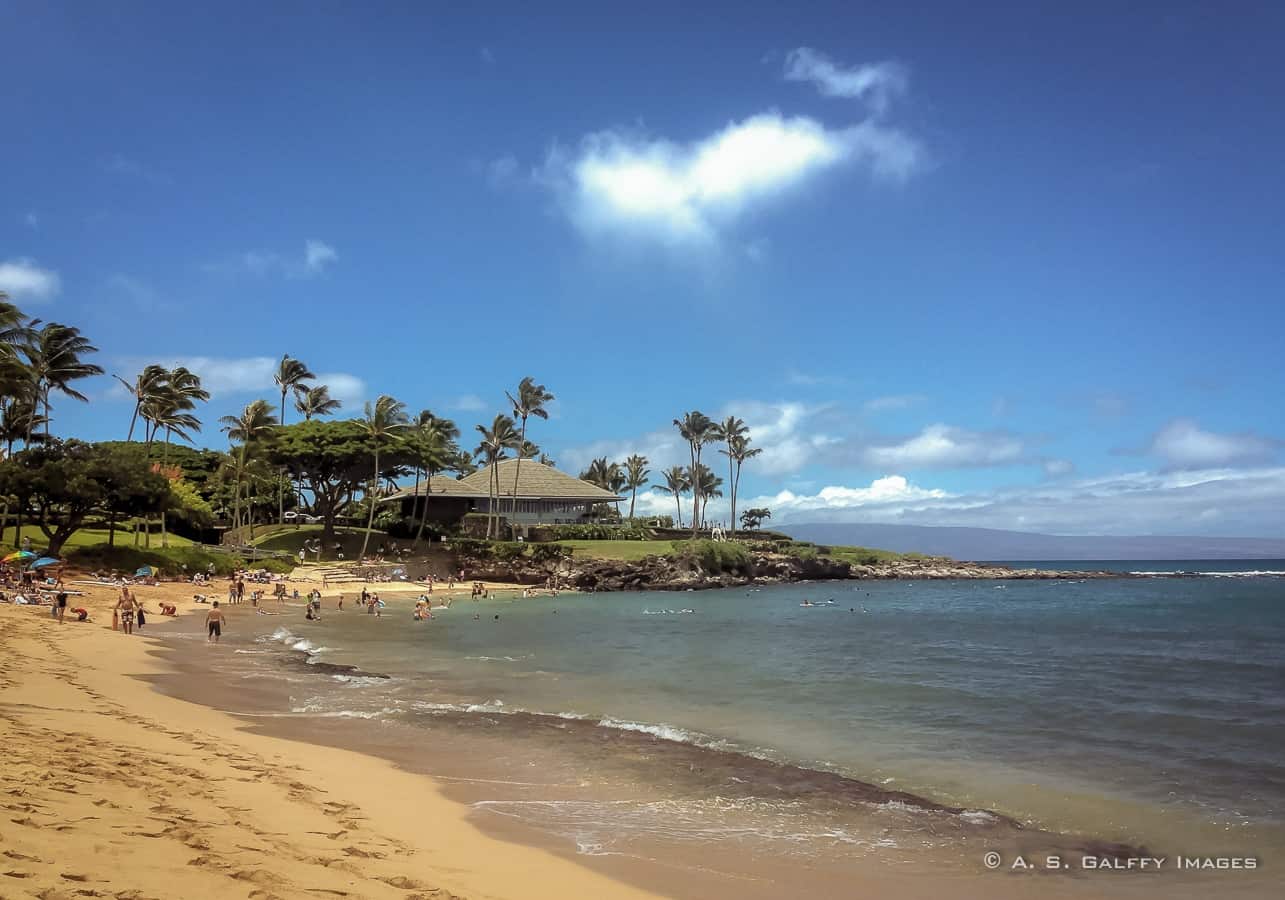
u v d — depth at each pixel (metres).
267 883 7.06
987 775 15.52
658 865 10.12
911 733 19.36
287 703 21.64
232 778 11.86
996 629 52.19
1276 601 88.25
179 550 69.94
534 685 26.08
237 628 43.16
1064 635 48.38
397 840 9.83
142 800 9.44
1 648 25.22
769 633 47.50
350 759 15.05
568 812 12.36
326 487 95.19
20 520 58.78
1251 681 29.00
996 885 9.98
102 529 82.50
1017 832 12.09
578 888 8.93
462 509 111.12
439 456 104.94
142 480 61.69
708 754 16.64
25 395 59.66
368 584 80.44
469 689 25.02
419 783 13.60
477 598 76.50
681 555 98.69
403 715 20.22
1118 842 11.73
